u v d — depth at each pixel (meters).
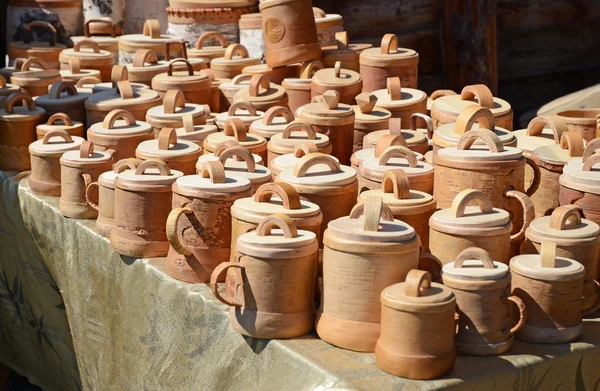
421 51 4.36
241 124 2.31
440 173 1.90
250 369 1.74
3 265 2.90
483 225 1.69
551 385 1.61
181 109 2.64
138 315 2.13
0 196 2.81
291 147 2.20
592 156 1.85
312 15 2.89
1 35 4.72
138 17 3.85
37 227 2.60
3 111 2.91
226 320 1.81
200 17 3.39
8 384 3.37
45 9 3.87
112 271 2.22
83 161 2.39
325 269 1.65
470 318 1.59
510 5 4.69
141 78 3.03
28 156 2.86
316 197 1.89
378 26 4.29
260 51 3.27
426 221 1.81
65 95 3.00
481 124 2.04
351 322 1.62
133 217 2.11
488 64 4.15
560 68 4.88
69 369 2.61
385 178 1.87
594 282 1.75
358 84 2.68
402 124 2.53
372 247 1.57
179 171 2.18
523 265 1.66
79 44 3.47
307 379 1.58
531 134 2.24
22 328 2.88
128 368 2.21
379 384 1.50
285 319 1.69
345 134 2.34
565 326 1.65
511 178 1.84
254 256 1.68
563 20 4.84
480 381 1.52
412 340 1.50
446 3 4.21
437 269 1.70
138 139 2.48
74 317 2.47
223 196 1.92
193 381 1.92
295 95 2.80
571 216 1.77
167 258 2.04
